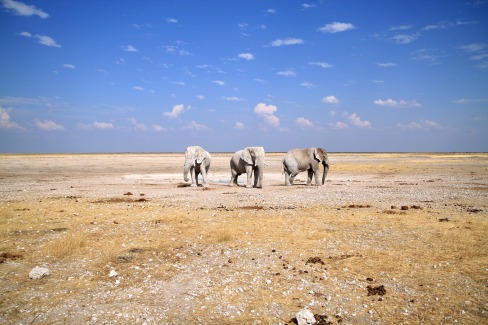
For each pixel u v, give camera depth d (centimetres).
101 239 1401
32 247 1291
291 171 3400
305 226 1581
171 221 1706
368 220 1684
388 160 9019
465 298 841
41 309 812
